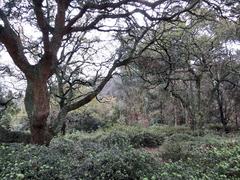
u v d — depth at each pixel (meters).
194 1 12.28
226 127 32.28
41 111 10.73
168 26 17.14
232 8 12.18
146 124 34.25
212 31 26.92
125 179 7.98
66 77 15.50
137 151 9.42
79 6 11.78
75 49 16.23
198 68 27.69
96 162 8.14
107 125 31.53
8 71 16.86
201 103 28.94
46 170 7.46
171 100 34.81
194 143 16.98
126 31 13.08
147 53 16.89
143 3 11.59
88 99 12.87
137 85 31.02
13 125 23.03
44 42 10.45
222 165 10.75
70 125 31.75
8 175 7.03
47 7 12.67
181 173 9.08
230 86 32.94
